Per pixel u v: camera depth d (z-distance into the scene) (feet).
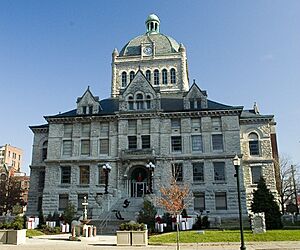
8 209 230.68
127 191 164.14
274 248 70.28
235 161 71.97
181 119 172.96
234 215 154.81
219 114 170.91
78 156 174.50
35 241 88.74
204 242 81.56
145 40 233.96
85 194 167.53
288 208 227.81
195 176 164.14
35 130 192.13
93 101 183.32
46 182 172.24
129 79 225.97
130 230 80.07
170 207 122.52
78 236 97.86
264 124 177.27
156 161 165.89
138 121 173.88
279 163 232.94
